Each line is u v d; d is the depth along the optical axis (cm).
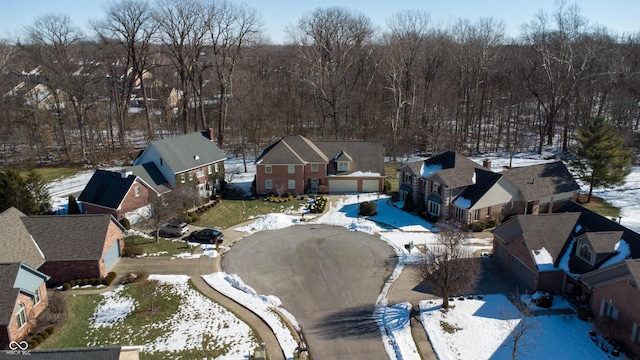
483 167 5219
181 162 5431
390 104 8594
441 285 3164
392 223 4838
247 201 5562
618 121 7656
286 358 2720
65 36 7300
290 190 5794
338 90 8050
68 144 8038
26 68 9519
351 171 5850
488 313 3139
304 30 9794
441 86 8312
